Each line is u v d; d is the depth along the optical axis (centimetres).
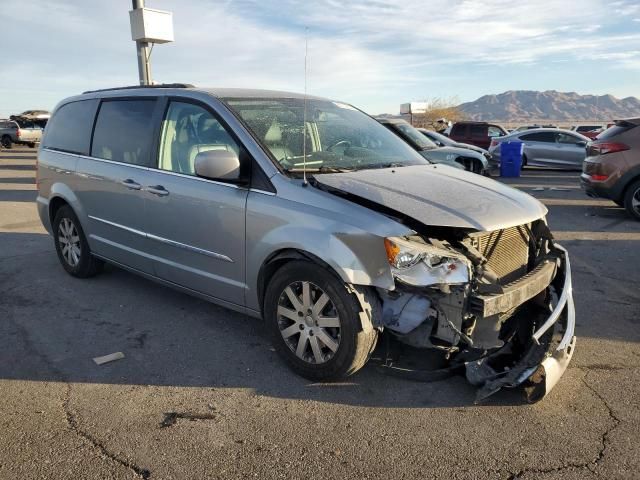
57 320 453
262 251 355
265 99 434
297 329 349
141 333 427
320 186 345
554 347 332
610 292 529
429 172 394
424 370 347
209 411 316
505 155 1678
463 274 305
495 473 263
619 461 270
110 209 487
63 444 285
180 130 428
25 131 3166
